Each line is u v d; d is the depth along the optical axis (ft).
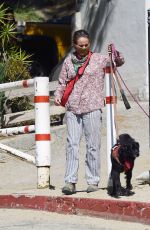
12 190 46.32
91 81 40.16
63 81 40.65
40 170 44.39
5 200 42.19
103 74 40.50
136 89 76.28
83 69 40.01
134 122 66.39
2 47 80.64
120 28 79.36
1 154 58.54
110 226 34.94
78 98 40.19
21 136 63.41
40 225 35.53
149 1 75.46
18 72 77.92
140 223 35.32
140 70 75.97
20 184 50.16
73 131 40.52
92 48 85.20
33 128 49.55
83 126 40.73
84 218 37.40
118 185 38.22
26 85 49.06
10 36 82.02
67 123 40.81
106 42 82.17
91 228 34.42
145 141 60.70
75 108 40.24
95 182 40.60
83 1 88.63
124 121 66.85
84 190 42.29
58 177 51.98
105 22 82.43
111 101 42.11
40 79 44.27
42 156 44.27
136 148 37.37
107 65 41.45
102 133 64.03
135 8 76.79
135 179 44.55
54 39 110.22
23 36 108.17
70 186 40.16
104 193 39.86
